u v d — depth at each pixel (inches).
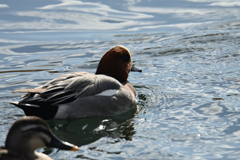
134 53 671.1
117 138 375.2
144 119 422.0
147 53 671.8
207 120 410.0
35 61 633.0
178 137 371.2
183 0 983.6
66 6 919.0
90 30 783.1
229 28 789.9
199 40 731.4
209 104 453.7
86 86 431.5
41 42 719.1
